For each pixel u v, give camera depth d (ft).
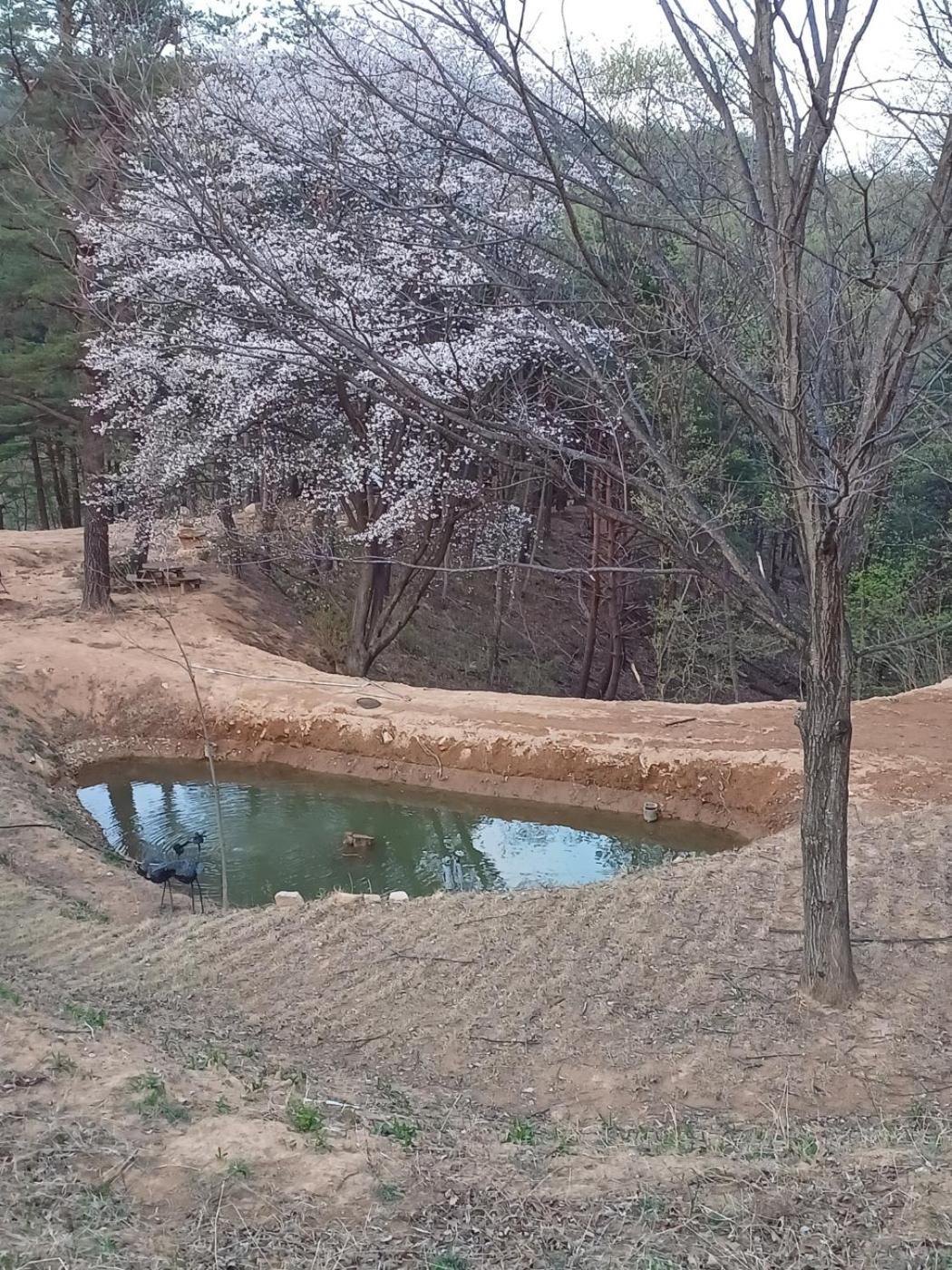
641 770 46.65
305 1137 12.93
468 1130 15.52
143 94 18.69
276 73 33.73
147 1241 10.18
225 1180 11.43
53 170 33.76
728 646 70.79
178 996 24.49
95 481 65.72
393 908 30.66
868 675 74.90
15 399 69.67
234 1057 18.19
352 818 46.93
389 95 18.70
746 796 44.68
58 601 68.28
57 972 25.44
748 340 21.29
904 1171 12.91
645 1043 22.16
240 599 73.46
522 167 19.80
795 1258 10.50
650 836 45.06
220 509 78.23
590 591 79.66
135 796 49.67
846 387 18.37
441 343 34.71
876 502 33.86
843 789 22.56
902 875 30.71
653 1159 13.64
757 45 15.39
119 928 29.43
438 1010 23.98
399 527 58.75
